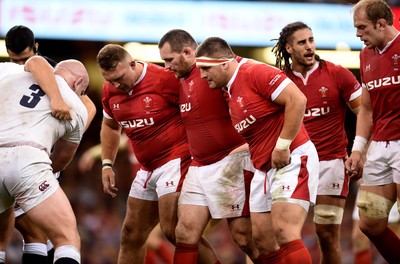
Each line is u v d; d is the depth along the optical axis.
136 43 45.44
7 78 22.42
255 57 50.66
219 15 41.81
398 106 23.78
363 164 25.08
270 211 22.73
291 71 25.92
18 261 43.22
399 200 24.06
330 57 44.16
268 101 22.12
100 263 47.88
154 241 34.31
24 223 25.45
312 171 22.31
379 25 23.36
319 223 26.36
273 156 22.03
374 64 23.94
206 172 23.98
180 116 24.84
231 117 22.88
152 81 24.48
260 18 41.97
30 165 21.41
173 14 41.62
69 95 22.84
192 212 23.89
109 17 41.25
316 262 44.69
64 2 40.88
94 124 56.50
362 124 25.00
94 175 54.56
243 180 23.89
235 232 24.11
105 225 50.56
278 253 22.81
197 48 22.64
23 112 21.91
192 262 23.59
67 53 53.22
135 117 24.72
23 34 25.27
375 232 24.75
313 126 25.97
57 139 22.69
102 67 23.94
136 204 25.73
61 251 21.00
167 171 24.73
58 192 21.66
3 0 40.19
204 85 23.61
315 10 42.34
